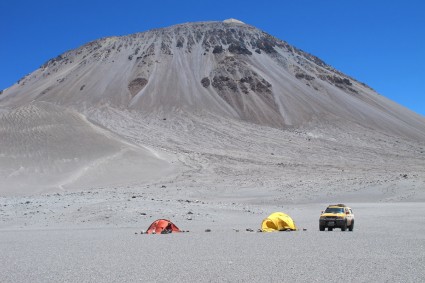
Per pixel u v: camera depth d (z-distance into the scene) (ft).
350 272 38.27
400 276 36.58
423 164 353.72
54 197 154.61
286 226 80.84
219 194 192.03
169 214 106.73
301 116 517.14
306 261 43.96
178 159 287.48
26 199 148.05
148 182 220.02
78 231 80.18
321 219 80.69
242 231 78.38
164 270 39.75
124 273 38.52
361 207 145.59
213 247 54.95
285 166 296.71
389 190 180.65
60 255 49.32
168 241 61.87
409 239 63.41
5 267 42.14
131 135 401.49
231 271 39.04
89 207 113.50
